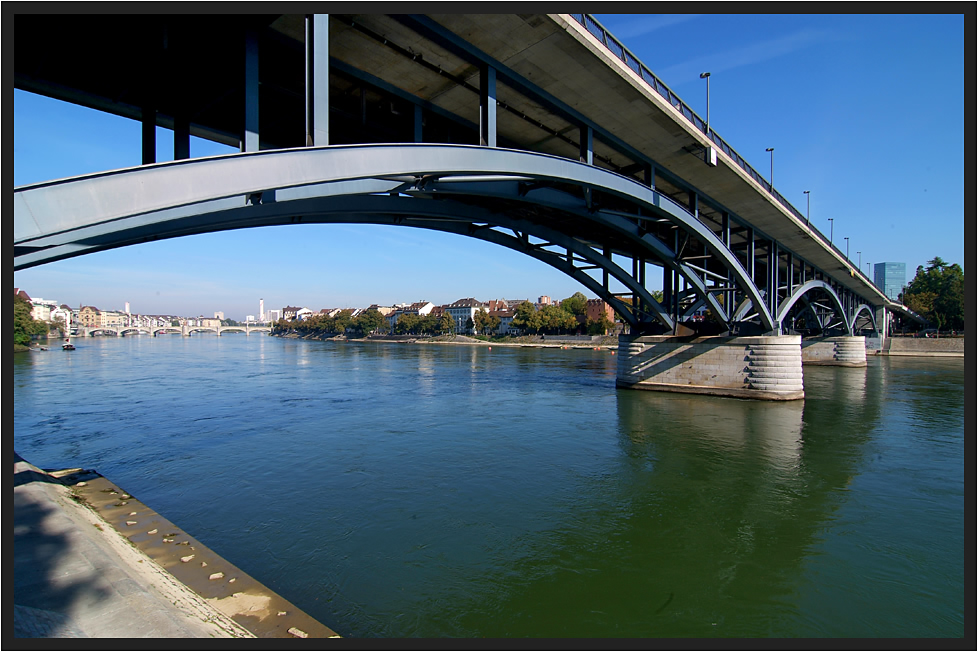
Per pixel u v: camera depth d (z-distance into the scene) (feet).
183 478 42.22
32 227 15.55
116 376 120.67
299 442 55.06
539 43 35.76
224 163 20.57
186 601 17.20
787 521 34.09
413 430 61.46
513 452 50.88
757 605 24.14
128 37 26.91
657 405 78.95
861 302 194.49
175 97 33.06
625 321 98.12
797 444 54.34
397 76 38.47
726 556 29.14
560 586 25.68
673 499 37.96
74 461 47.32
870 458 49.01
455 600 24.17
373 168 26.43
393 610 23.25
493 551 29.40
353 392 95.71
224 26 26.45
